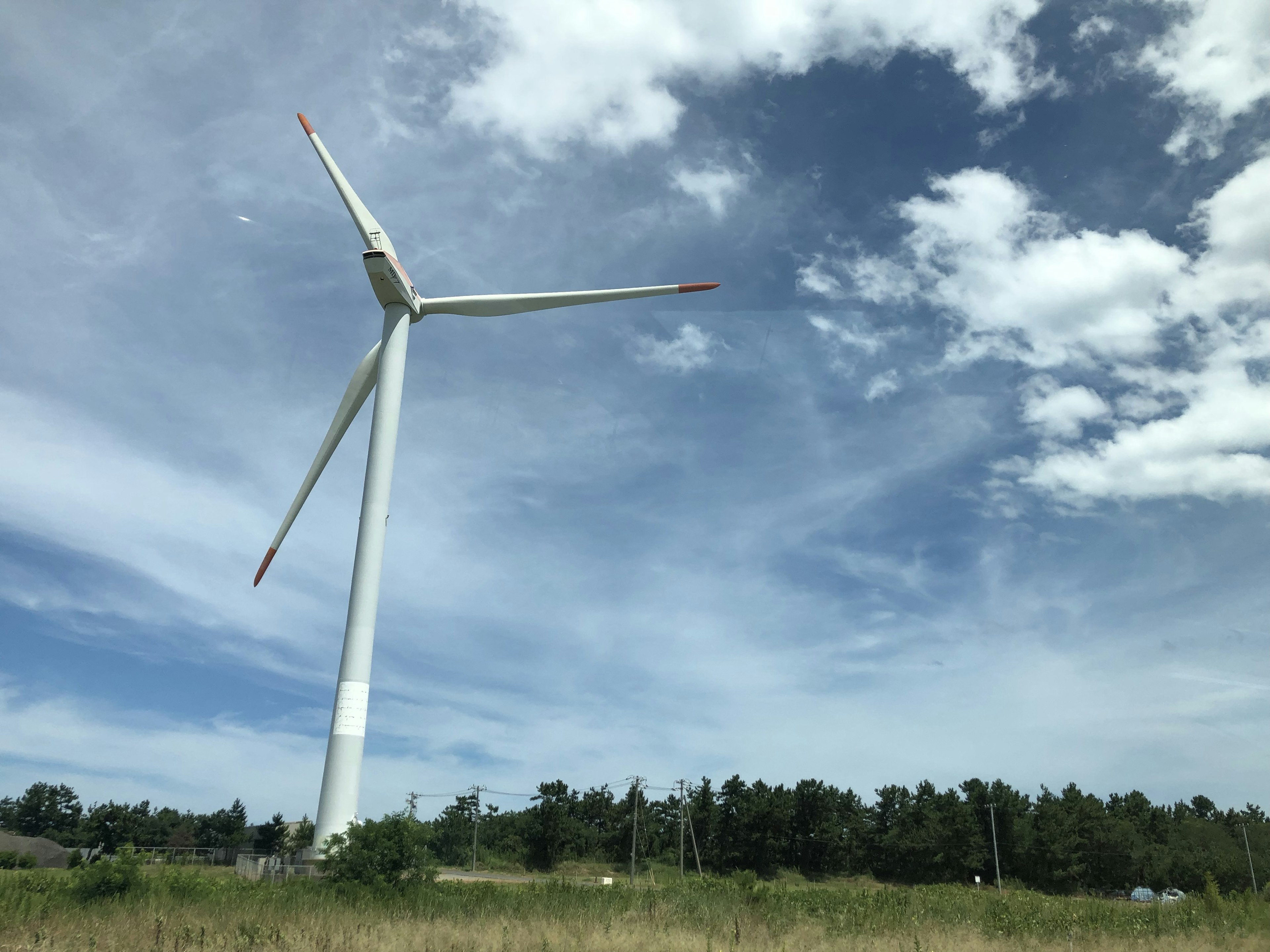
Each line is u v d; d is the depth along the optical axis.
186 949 16.30
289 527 39.19
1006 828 93.12
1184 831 70.44
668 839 107.62
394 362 37.19
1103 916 27.08
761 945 18.75
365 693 32.00
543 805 102.25
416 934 18.53
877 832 105.88
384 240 38.12
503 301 39.72
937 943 20.39
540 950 17.33
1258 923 25.05
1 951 15.84
